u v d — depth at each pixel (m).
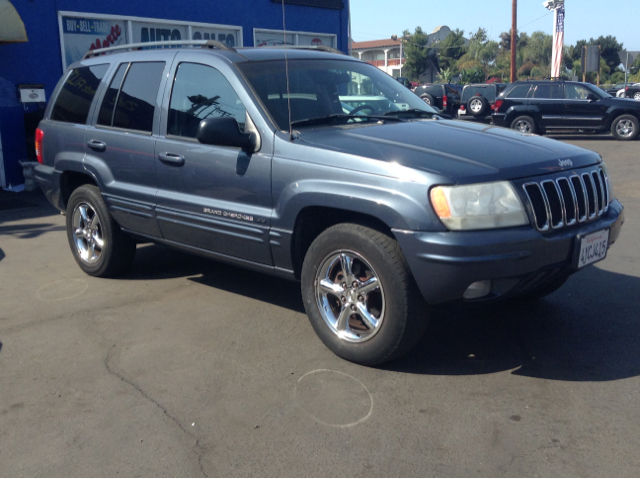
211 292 5.00
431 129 3.92
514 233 3.15
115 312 4.59
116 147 4.89
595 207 3.63
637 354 3.69
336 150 3.53
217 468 2.69
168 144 4.45
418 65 71.75
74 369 3.67
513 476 2.57
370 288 3.46
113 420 3.10
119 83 5.04
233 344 3.97
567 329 4.08
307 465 2.69
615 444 2.77
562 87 17.78
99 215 5.18
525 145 3.67
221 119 3.77
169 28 12.55
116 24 11.73
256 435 2.93
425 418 3.03
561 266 3.38
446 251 3.08
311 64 4.50
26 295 5.02
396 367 3.58
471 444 2.80
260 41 14.20
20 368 3.70
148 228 4.79
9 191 9.92
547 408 3.09
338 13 15.77
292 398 3.25
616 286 4.93
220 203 4.14
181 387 3.41
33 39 10.54
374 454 2.75
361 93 4.54
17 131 10.06
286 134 3.79
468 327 4.15
